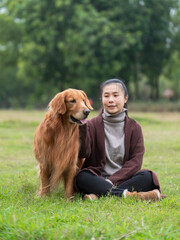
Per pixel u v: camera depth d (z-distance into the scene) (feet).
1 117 74.74
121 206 12.57
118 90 15.72
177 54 140.56
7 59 154.30
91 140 15.96
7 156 27.81
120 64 116.06
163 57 129.70
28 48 120.67
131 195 13.67
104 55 111.34
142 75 157.07
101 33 106.83
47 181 15.72
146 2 119.65
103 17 109.50
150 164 24.76
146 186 14.43
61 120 14.96
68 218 11.12
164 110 109.40
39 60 123.85
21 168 23.07
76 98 14.76
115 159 15.87
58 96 14.85
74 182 15.25
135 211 11.96
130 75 128.06
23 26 125.90
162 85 236.02
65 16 115.44
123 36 108.58
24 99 217.56
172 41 131.54
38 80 139.33
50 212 12.01
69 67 123.65
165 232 9.57
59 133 14.94
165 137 39.19
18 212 11.43
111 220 10.77
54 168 15.30
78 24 108.99
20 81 202.49
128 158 15.87
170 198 14.29
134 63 126.93
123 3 115.55
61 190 16.74
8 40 146.61
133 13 115.03
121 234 9.51
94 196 14.21
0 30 141.08
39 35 118.01
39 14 117.70
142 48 115.55
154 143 34.30
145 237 9.37
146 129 48.16
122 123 15.98
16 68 197.98
